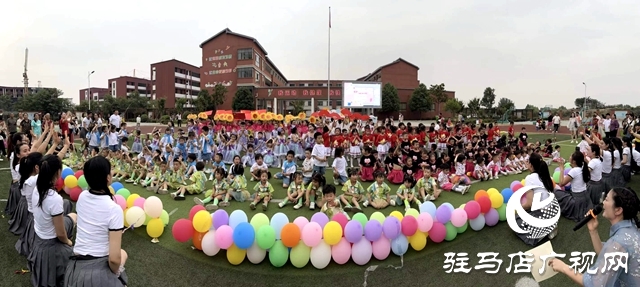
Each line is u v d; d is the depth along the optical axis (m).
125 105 53.41
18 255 4.48
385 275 4.46
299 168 10.18
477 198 5.57
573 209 5.85
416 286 4.29
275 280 4.32
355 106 27.95
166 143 11.52
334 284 4.27
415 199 6.79
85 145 13.05
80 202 2.70
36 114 14.40
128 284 4.05
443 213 5.09
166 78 60.75
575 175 5.80
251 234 4.32
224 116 15.14
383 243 4.64
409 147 10.30
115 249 2.61
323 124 15.40
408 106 48.75
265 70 53.22
